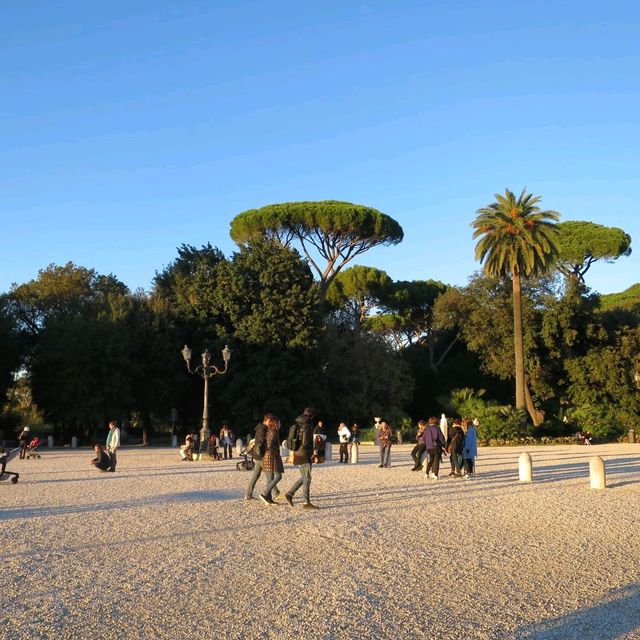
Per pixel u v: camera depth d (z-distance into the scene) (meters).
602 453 36.69
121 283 69.06
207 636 6.33
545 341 56.56
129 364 51.62
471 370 68.81
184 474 23.81
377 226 59.16
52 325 54.28
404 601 7.49
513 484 19.72
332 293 70.31
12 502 15.79
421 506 14.90
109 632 6.43
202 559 9.47
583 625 6.71
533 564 9.30
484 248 50.69
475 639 6.30
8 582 8.21
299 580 8.35
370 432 49.78
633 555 9.89
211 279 56.66
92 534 11.38
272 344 53.81
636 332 56.31
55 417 54.88
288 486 19.12
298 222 59.75
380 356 58.22
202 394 56.56
